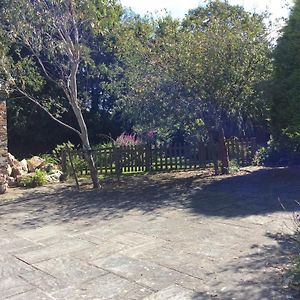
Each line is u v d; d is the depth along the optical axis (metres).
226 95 10.29
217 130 11.23
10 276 4.21
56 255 4.82
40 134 19.67
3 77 9.90
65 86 9.65
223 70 9.91
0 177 9.74
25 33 9.16
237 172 11.14
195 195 8.29
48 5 9.06
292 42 8.90
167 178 10.86
